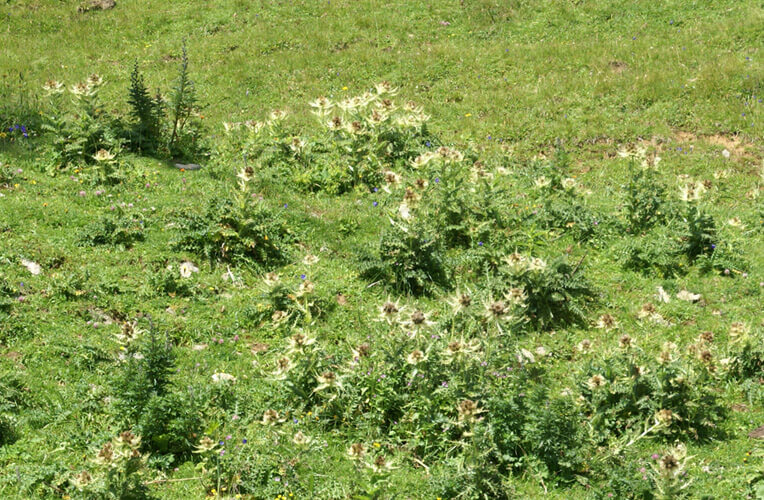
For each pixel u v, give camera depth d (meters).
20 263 10.55
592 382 8.83
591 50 22.23
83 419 8.16
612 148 17.61
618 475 7.92
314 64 22.20
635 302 11.83
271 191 14.07
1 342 9.16
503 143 17.89
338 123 15.20
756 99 19.03
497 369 9.22
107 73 21.45
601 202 15.03
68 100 17.88
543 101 19.56
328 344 10.01
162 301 10.46
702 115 18.72
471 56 22.38
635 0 25.09
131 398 8.08
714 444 8.82
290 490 7.62
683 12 24.41
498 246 12.60
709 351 9.19
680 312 11.57
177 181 14.02
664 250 12.70
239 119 18.62
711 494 7.89
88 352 9.09
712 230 13.09
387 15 25.44
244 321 10.42
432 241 11.77
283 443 8.23
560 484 8.09
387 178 12.86
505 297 10.98
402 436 8.62
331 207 13.87
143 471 7.38
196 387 8.66
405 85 21.11
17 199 12.06
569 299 11.22
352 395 8.84
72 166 13.58
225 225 11.77
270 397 8.94
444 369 8.86
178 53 23.06
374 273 11.79
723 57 21.05
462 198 13.11
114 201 12.62
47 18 24.89
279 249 12.06
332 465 8.10
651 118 18.73
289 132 16.95
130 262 11.16
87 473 6.74
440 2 26.09
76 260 10.89
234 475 7.67
